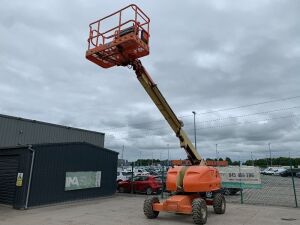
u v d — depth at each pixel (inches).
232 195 772.0
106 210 532.4
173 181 455.8
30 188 554.6
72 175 658.8
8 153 589.6
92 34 418.3
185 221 430.6
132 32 372.2
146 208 446.0
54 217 456.8
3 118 796.0
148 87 412.8
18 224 401.7
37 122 881.5
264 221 433.1
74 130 1003.3
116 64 402.6
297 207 576.7
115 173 817.5
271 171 2082.9
